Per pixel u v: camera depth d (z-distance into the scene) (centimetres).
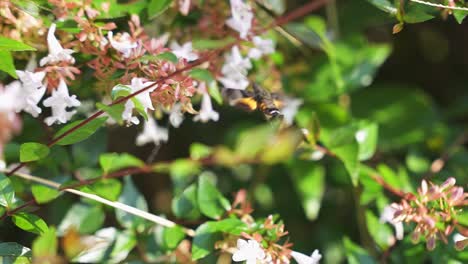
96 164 83
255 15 82
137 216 80
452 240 78
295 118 88
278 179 93
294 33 86
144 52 73
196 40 78
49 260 69
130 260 79
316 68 91
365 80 91
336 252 90
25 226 72
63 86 72
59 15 74
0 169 76
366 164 90
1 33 74
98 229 80
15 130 69
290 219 92
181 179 85
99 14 74
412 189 83
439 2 75
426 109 93
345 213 93
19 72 72
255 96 78
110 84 74
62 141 71
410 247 80
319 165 88
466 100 97
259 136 88
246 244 72
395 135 92
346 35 93
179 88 72
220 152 87
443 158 88
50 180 79
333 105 88
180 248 78
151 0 76
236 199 77
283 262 73
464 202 73
